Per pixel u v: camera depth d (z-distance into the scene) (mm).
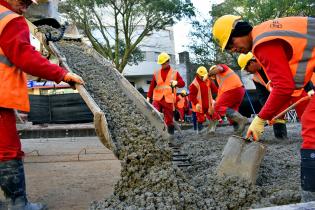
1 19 3395
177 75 9445
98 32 29016
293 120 15734
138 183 3887
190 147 7605
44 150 8781
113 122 5023
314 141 3080
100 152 8234
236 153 4352
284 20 3271
